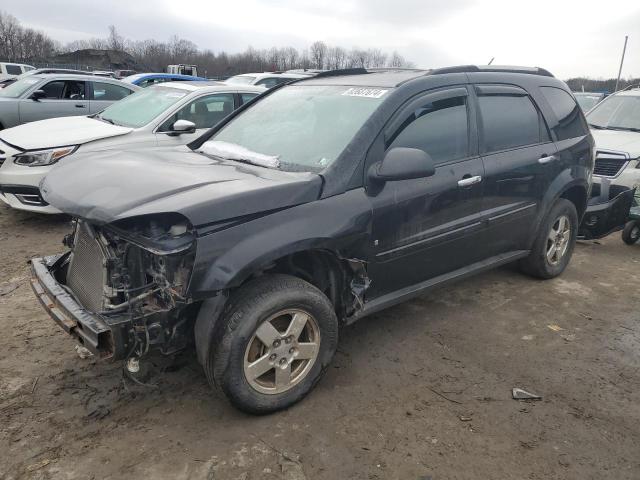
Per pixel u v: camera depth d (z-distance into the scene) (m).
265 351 2.99
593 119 8.41
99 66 67.00
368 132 3.37
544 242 4.93
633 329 4.29
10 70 32.03
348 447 2.83
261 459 2.72
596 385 3.48
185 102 7.29
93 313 2.76
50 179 3.33
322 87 4.12
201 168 3.30
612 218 6.07
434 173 3.41
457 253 4.04
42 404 3.11
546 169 4.63
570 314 4.52
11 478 2.55
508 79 4.48
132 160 3.50
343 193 3.20
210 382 2.96
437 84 3.84
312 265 3.38
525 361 3.75
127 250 2.82
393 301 3.68
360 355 3.76
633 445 2.91
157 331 2.76
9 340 3.81
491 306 4.63
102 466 2.64
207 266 2.65
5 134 6.90
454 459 2.76
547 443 2.90
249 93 8.00
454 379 3.50
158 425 2.96
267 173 3.27
